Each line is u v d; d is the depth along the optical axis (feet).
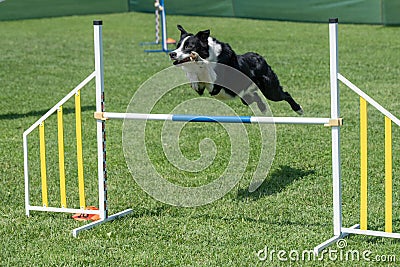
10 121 46.21
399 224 25.53
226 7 98.12
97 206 28.84
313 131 40.52
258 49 73.97
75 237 24.71
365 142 23.13
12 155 37.37
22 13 102.58
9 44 81.35
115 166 34.68
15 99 53.72
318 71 61.72
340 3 90.89
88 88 57.98
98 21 26.08
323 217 26.45
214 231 25.03
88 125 44.37
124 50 76.07
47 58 72.02
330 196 29.09
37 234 25.20
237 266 21.68
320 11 92.12
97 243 24.02
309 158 35.12
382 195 29.12
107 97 53.31
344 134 40.01
